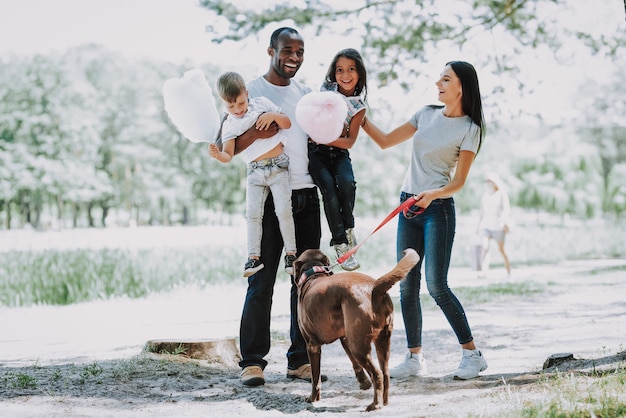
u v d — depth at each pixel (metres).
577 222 43.03
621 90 39.94
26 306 13.84
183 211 59.31
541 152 47.16
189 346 7.01
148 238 26.17
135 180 56.34
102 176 53.75
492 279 16.45
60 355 7.88
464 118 6.12
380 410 4.91
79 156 53.47
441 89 6.12
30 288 14.38
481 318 10.33
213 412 5.08
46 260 16.05
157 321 11.33
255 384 5.92
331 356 7.86
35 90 52.31
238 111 5.82
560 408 4.37
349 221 6.02
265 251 6.05
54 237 27.20
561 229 33.09
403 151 55.50
